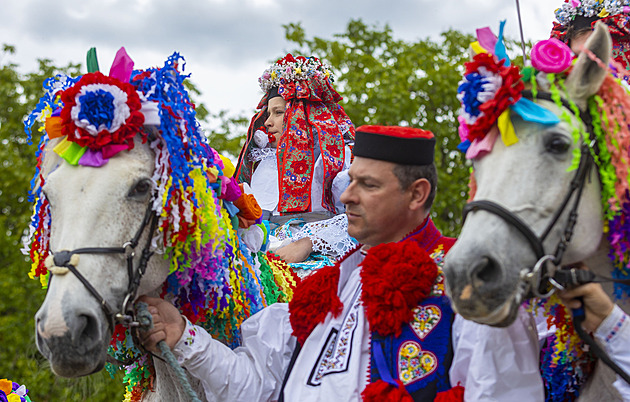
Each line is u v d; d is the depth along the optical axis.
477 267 2.10
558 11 3.46
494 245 2.12
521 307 2.42
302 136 4.23
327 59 12.18
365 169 2.74
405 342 2.53
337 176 4.17
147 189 2.58
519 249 2.14
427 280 2.58
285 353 2.91
